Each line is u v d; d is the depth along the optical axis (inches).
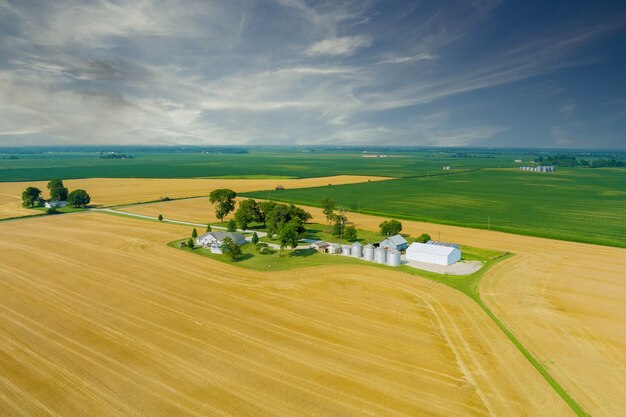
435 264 3233.3
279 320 2167.8
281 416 1406.3
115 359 1765.5
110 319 2162.9
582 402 1487.5
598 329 2064.5
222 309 2306.8
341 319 2187.5
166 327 2073.1
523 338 1973.4
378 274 2957.7
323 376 1647.4
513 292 2588.6
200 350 1846.7
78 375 1642.5
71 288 2605.8
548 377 1637.6
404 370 1692.9
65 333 2001.7
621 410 1440.7
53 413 1419.8
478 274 2957.7
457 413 1422.2
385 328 2082.9
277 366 1718.8
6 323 2110.0
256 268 3078.2
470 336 1994.3
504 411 1432.1
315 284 2736.2
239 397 1509.6
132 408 1444.4
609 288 2647.6
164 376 1640.0
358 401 1487.5
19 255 3316.9
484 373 1669.5
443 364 1738.4
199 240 3774.6
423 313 2269.9
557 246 3789.4
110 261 3186.5
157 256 3348.9
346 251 3528.5
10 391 1537.9
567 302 2421.3
